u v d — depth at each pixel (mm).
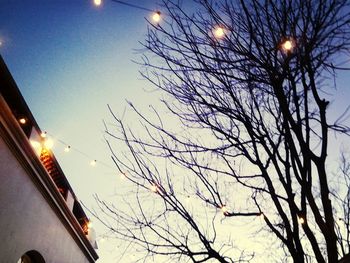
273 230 5164
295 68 4613
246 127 5297
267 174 5320
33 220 9195
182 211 5453
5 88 8055
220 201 5676
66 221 12047
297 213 4758
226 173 5488
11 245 7953
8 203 7625
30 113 8812
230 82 5441
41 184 9438
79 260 15055
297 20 4602
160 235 5590
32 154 8523
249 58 4859
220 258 5289
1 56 7078
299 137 4574
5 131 7203
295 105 4652
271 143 5121
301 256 4738
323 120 4488
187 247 5449
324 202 4383
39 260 10336
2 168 7320
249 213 5477
